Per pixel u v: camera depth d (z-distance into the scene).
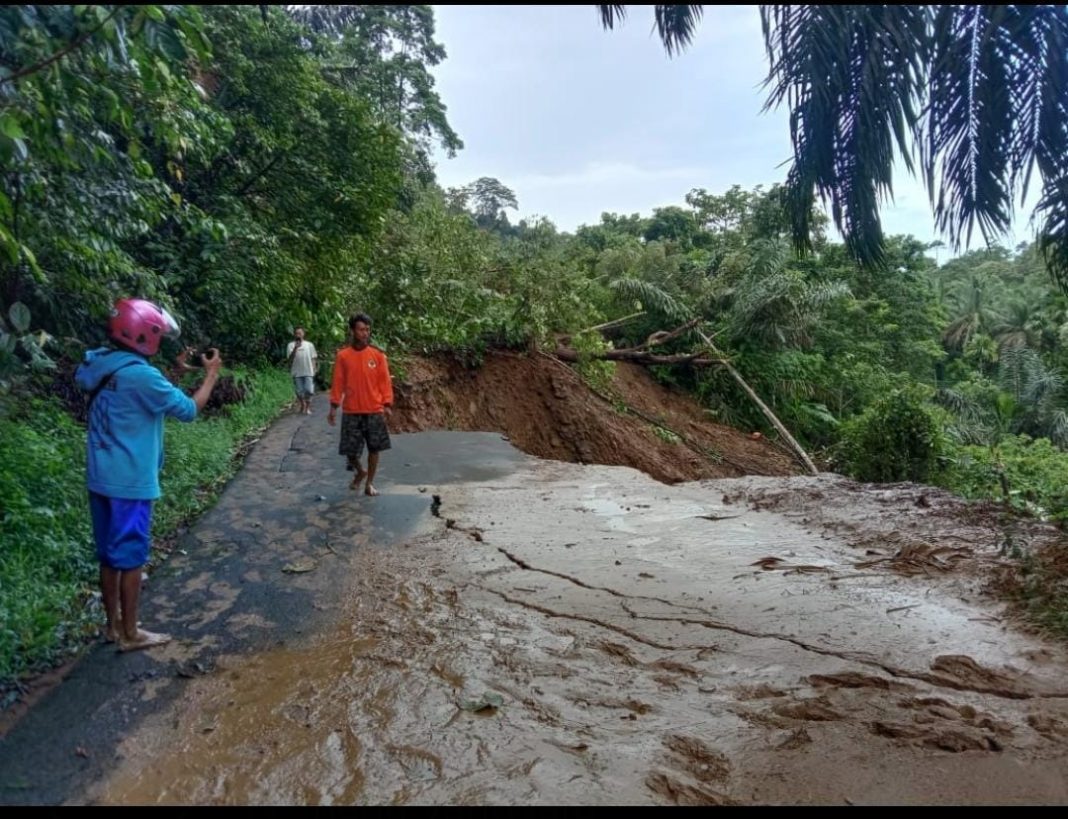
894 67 2.49
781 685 3.35
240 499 7.04
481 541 5.82
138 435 3.62
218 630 4.03
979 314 34.78
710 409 22.92
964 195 2.56
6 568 4.15
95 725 3.03
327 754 2.82
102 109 5.62
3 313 6.93
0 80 3.34
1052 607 4.02
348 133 13.73
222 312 11.39
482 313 18.53
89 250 6.49
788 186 2.82
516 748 2.86
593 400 19.20
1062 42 2.32
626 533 6.04
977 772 2.65
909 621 4.05
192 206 9.16
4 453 5.40
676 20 2.65
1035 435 26.50
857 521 6.19
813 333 24.92
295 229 13.59
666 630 4.03
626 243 28.58
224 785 2.63
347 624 4.13
